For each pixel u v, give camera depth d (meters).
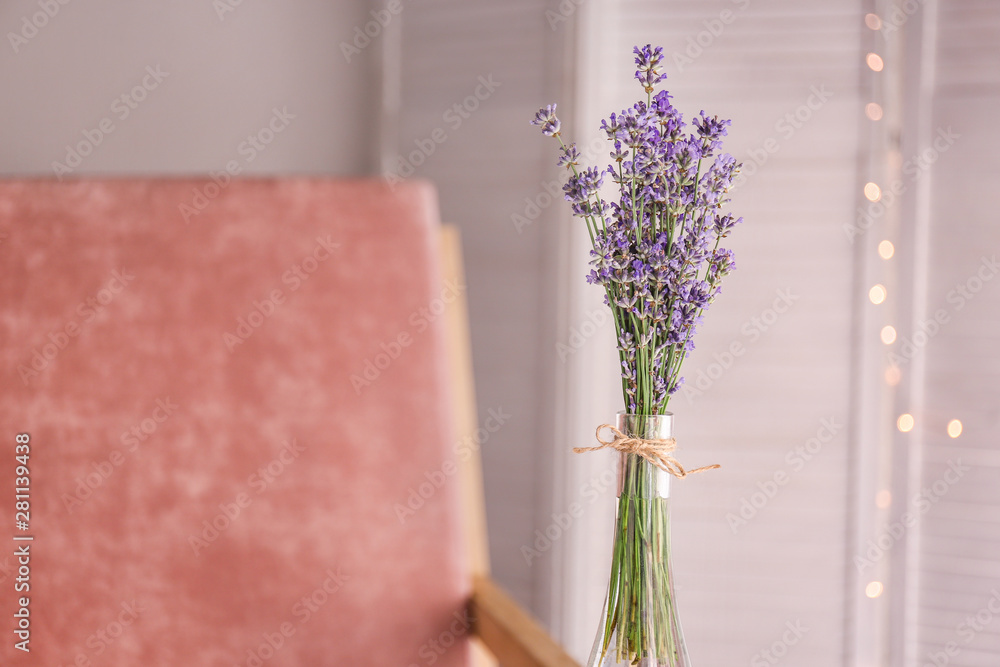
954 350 2.19
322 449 1.68
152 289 1.67
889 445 2.27
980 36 2.13
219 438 1.67
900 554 2.25
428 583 1.69
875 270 2.26
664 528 1.38
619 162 1.37
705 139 1.35
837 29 2.27
